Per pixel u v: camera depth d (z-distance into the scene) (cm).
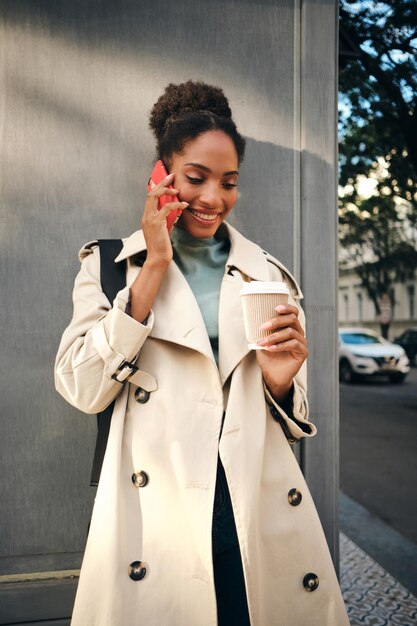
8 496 171
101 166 179
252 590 117
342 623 129
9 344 173
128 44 180
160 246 121
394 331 2892
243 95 187
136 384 125
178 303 128
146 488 122
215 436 124
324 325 189
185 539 121
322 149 191
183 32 183
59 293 176
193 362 128
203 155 128
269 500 130
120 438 124
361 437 702
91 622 117
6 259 173
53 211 176
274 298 119
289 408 136
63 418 175
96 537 120
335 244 191
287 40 190
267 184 189
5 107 173
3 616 171
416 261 1681
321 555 131
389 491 476
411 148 579
